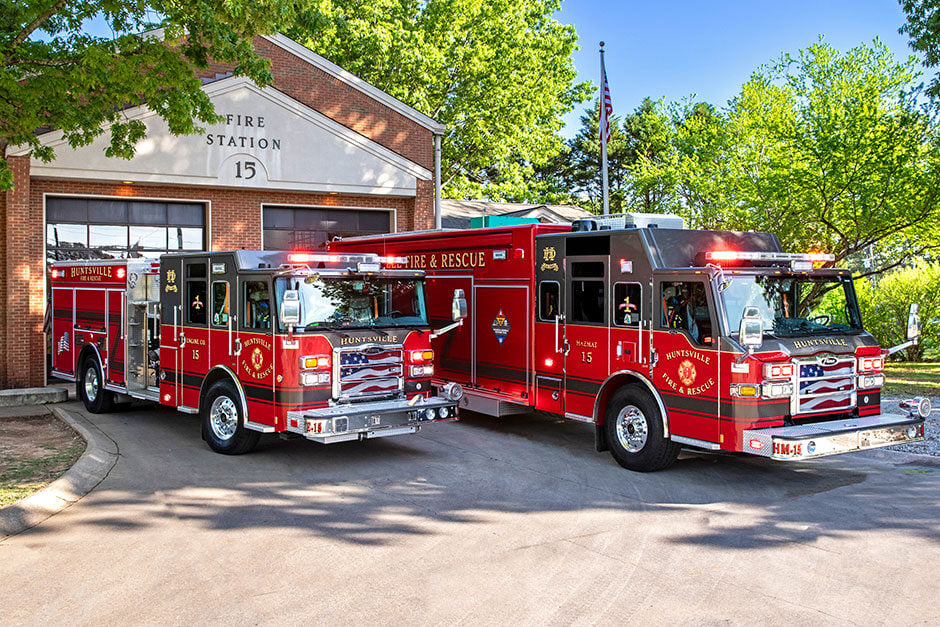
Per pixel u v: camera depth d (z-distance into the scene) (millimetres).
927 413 8453
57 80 10609
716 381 8031
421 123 20156
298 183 17781
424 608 5062
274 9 10844
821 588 5379
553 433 11336
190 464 9195
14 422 12039
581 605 5102
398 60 27922
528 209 27844
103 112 11875
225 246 17422
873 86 19672
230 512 7254
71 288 13383
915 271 24672
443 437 11008
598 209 57656
